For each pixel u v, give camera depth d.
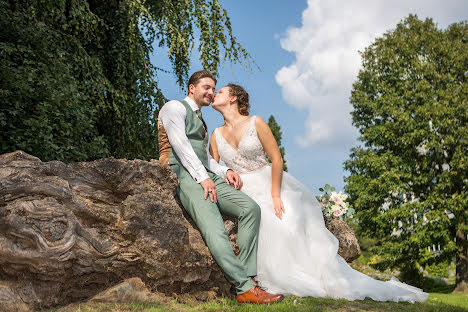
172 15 7.92
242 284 2.52
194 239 2.84
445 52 19.41
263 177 3.24
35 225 1.99
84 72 6.59
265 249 2.94
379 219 18.81
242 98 3.41
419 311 2.62
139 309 2.18
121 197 2.61
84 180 2.51
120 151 7.46
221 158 3.44
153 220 2.47
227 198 2.86
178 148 2.82
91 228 2.32
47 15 6.40
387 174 18.45
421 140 18.33
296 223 3.05
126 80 7.66
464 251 18.69
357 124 21.22
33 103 5.04
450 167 18.75
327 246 3.11
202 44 8.13
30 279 2.04
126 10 7.38
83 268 2.21
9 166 2.24
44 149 4.67
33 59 5.52
